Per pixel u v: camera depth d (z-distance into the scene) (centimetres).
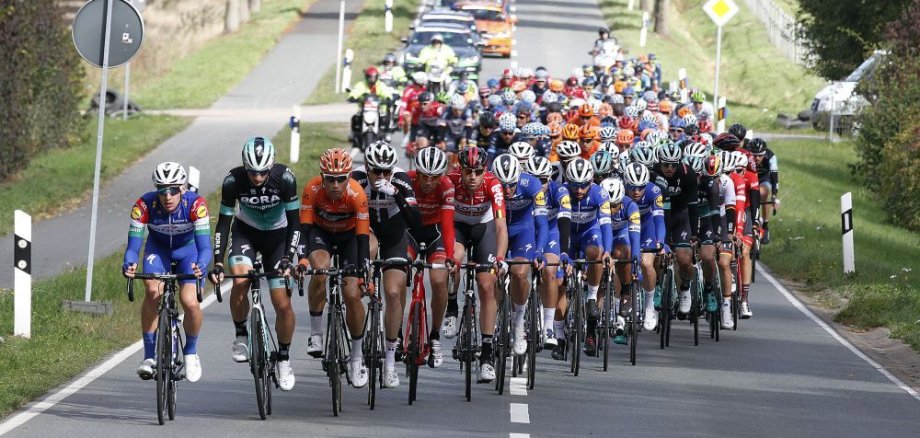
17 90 6241
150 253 2478
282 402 2600
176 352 2448
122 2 3553
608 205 3100
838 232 5997
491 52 11606
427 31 9650
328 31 13688
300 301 3991
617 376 3002
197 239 2439
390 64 7138
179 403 2556
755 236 4669
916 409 2716
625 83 7431
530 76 7181
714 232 3553
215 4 14775
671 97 7719
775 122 10431
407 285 2608
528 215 2902
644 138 4875
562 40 13138
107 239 5034
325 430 2331
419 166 2564
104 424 2341
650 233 3303
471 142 5453
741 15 16575
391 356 2598
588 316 3169
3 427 2300
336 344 2453
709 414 2583
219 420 2403
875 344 3644
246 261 2467
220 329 3444
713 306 3581
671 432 2400
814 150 8938
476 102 5841
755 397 2778
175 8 14712
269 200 2461
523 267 2770
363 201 2481
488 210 2734
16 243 3200
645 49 13150
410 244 2744
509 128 4128
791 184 7544
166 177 2375
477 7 11781
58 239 5003
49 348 3066
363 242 2467
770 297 4438
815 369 3159
